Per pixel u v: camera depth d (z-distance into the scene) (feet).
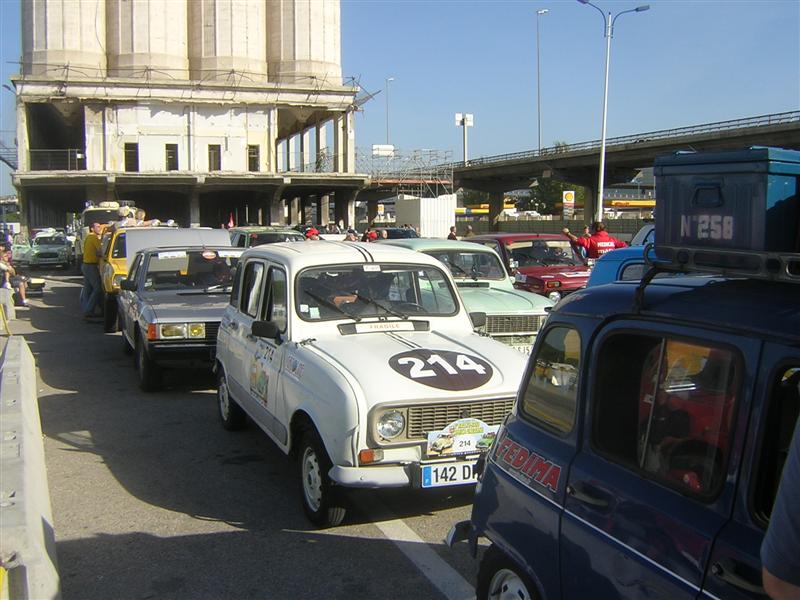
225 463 21.84
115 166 179.42
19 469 14.03
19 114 173.37
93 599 13.88
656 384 8.76
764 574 6.16
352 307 19.90
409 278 21.01
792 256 7.47
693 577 7.66
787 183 8.04
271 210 190.39
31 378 26.27
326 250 21.13
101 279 52.29
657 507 8.29
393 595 14.02
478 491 11.56
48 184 168.66
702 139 148.97
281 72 197.77
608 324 9.54
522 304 30.81
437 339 19.38
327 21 200.64
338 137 202.28
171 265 35.76
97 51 184.44
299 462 18.03
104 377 34.40
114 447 23.52
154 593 14.11
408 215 139.74
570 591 9.36
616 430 9.25
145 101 180.04
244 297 23.49
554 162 197.57
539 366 10.86
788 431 7.45
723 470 7.72
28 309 62.34
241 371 22.57
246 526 17.26
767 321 7.64
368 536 16.63
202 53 190.39
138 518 17.76
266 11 198.08
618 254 27.61
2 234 109.70
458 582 14.52
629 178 198.70
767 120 134.10
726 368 7.90
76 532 16.96
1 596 10.06
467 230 60.54
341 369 16.61
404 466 15.89
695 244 8.81
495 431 16.51
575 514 9.36
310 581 14.57
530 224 221.46
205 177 174.91
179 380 33.65
